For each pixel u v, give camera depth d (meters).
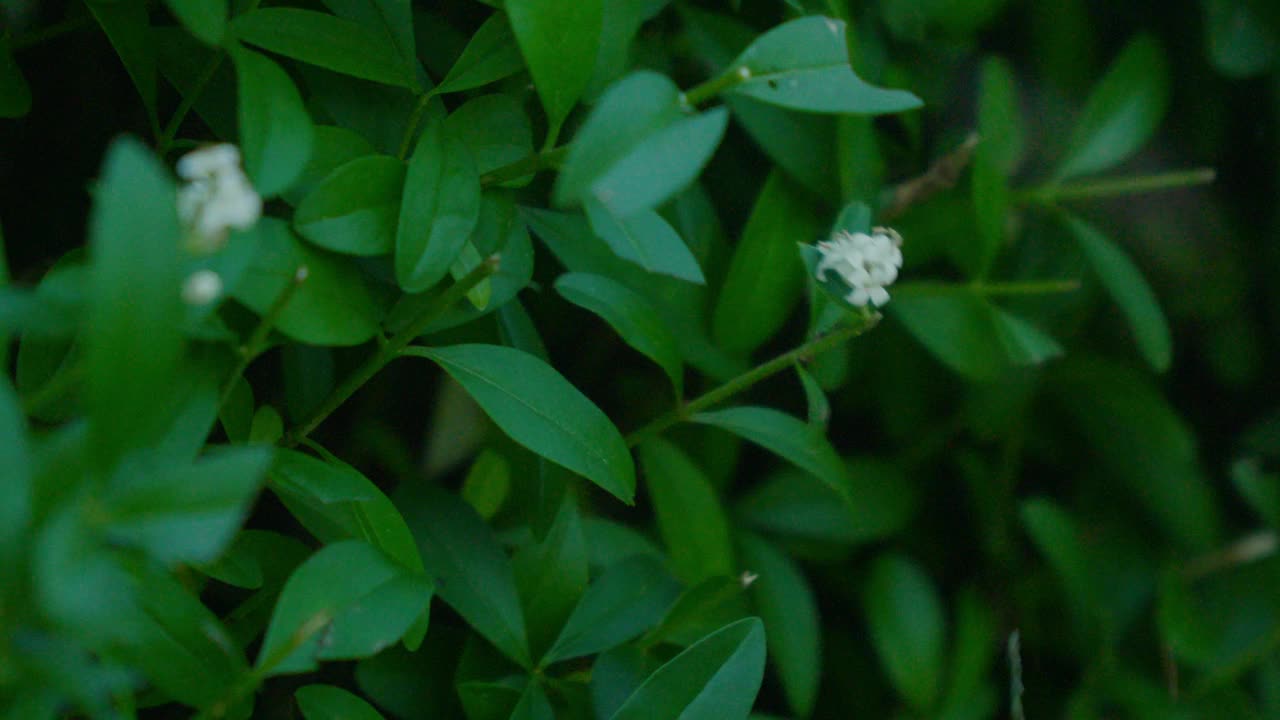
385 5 0.65
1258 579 0.82
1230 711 0.80
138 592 0.59
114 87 0.69
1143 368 0.82
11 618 0.56
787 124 0.72
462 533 0.67
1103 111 0.78
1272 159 0.80
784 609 0.75
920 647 0.78
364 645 0.60
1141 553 0.83
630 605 0.69
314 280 0.62
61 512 0.55
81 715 0.59
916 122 0.76
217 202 0.58
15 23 0.66
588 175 0.59
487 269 0.62
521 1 0.62
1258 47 0.78
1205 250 0.82
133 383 0.55
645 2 0.67
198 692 0.60
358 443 0.74
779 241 0.72
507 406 0.63
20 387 0.61
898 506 0.80
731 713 0.63
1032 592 0.82
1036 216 0.80
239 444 0.63
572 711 0.68
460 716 0.68
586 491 0.76
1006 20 0.79
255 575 0.63
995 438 0.81
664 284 0.71
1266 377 0.83
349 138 0.64
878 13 0.75
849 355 0.77
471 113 0.65
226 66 0.65
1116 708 0.81
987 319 0.75
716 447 0.75
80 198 0.69
